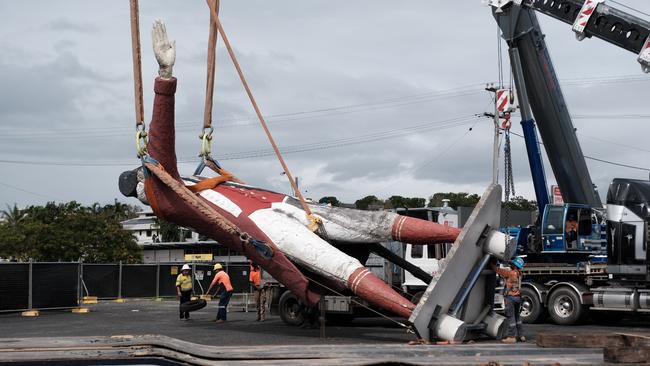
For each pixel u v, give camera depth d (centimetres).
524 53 2481
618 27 2109
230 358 1070
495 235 1517
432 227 1650
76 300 2983
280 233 1722
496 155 1897
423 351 1127
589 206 2464
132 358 1102
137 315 2736
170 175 1789
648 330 2006
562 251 2373
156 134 1748
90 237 7194
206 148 1922
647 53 2055
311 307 1755
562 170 2539
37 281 2850
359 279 1596
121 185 1923
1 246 7056
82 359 1089
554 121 2505
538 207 2531
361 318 2491
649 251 2012
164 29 1719
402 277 2348
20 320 2505
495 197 1516
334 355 1084
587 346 1116
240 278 4500
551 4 2294
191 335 1820
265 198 1847
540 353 1074
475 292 1536
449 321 1445
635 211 2050
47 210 7856
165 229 10050
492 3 2495
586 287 2209
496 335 1532
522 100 2511
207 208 1734
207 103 1911
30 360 1070
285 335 1808
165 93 1714
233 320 2403
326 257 1653
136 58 1745
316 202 1869
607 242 2097
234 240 1767
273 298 2273
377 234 1711
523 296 2308
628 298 2067
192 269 4225
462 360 987
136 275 4066
